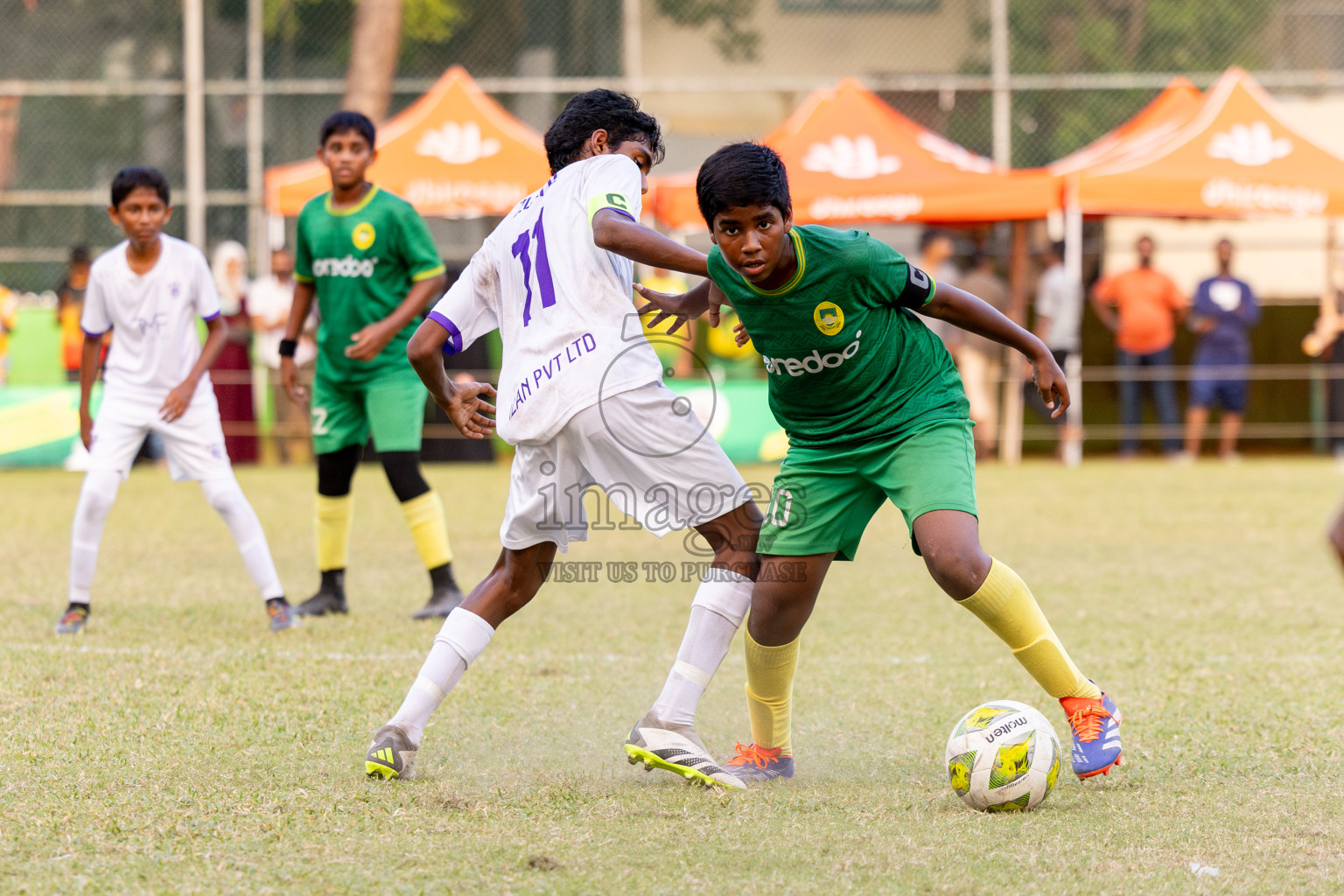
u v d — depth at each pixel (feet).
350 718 49.24
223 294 164.55
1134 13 206.28
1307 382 188.14
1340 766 43.70
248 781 41.24
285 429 164.45
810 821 37.99
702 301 43.83
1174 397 181.98
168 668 57.57
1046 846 35.73
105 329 68.69
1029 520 114.93
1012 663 60.85
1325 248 179.22
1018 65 207.10
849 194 154.71
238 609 73.67
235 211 181.88
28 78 193.77
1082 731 42.16
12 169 189.98
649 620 72.28
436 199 155.12
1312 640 66.28
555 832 36.78
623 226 40.93
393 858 34.60
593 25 200.54
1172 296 173.37
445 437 167.02
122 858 34.47
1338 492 135.95
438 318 44.29
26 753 43.96
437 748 45.75
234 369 164.55
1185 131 158.61
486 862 34.30
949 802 40.06
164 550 97.14
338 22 191.11
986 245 181.27
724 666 61.82
